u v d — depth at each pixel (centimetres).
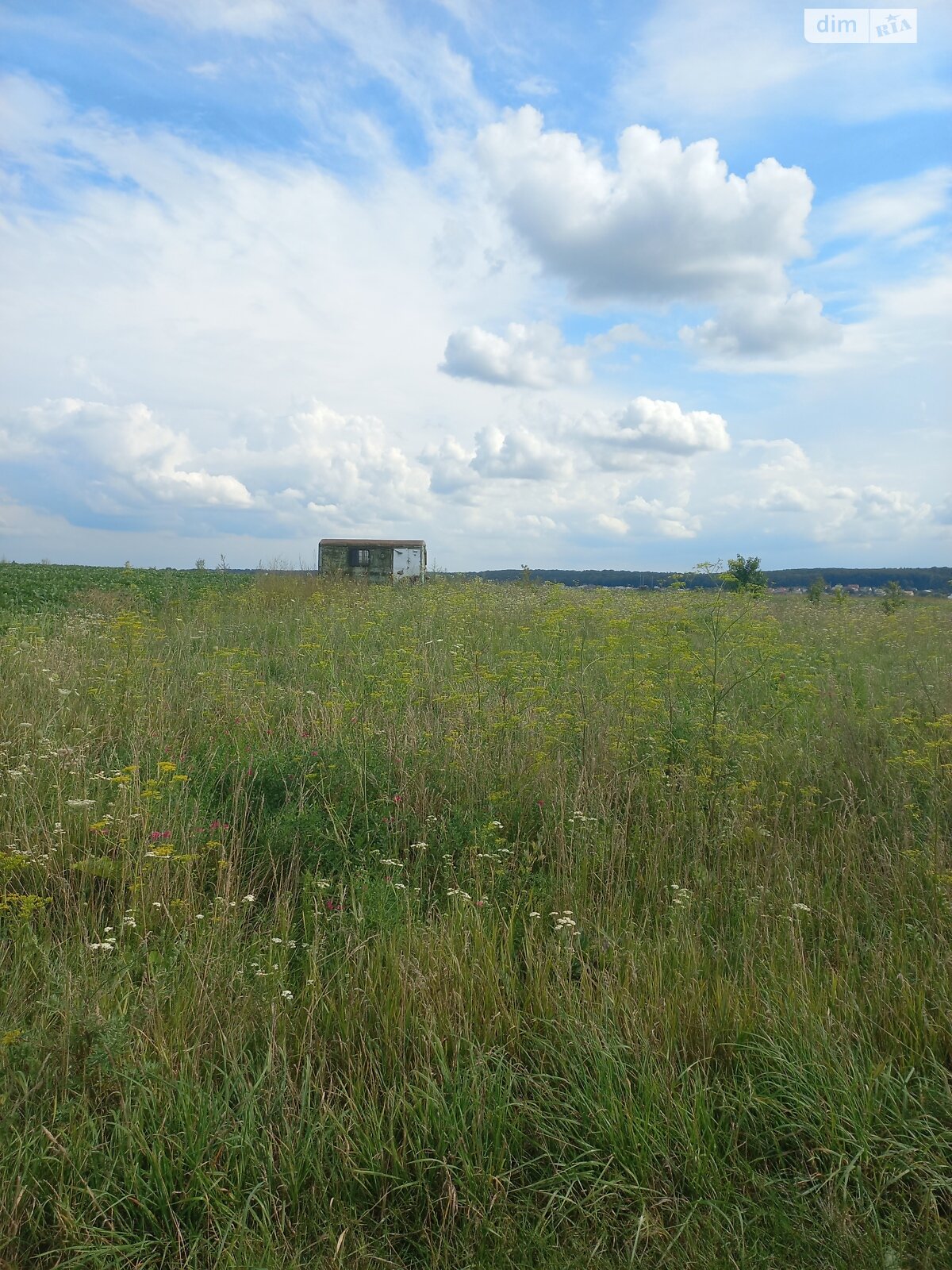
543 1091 300
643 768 578
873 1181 270
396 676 789
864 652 1126
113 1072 279
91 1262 237
